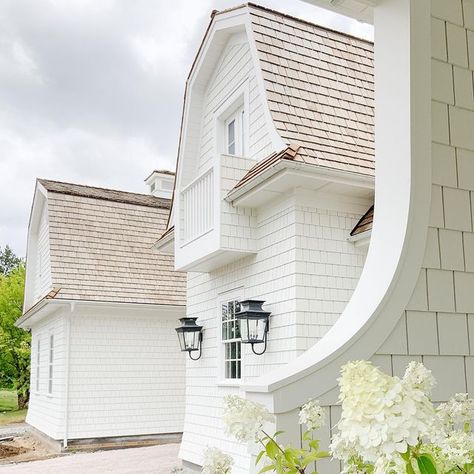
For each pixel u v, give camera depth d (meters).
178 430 12.79
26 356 19.84
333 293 6.68
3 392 29.39
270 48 7.64
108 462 9.63
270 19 7.96
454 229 2.90
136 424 12.42
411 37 2.85
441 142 2.92
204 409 8.43
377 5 3.06
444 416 1.95
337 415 2.50
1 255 52.06
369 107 7.83
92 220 13.83
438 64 2.96
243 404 1.79
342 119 7.40
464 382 2.81
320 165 6.29
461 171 2.96
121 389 12.45
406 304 2.73
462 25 3.08
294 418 2.42
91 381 12.20
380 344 2.64
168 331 13.20
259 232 7.36
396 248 2.79
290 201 6.75
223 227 7.19
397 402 1.24
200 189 7.98
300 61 7.79
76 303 11.94
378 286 2.77
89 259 12.97
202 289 8.88
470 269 2.92
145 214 14.78
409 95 2.83
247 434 1.74
